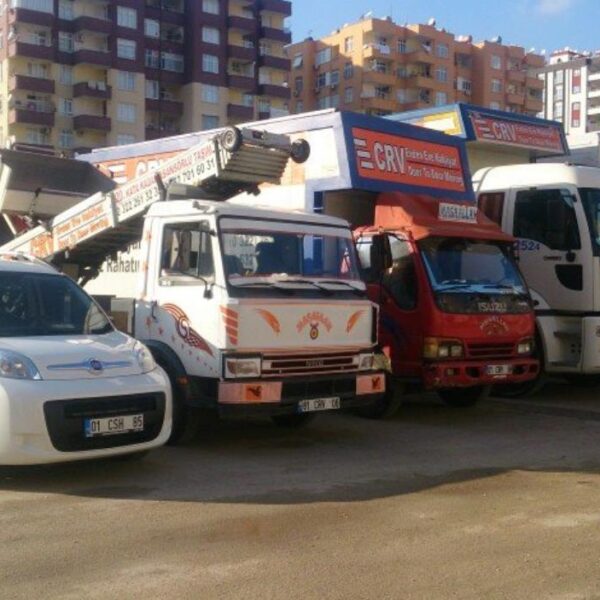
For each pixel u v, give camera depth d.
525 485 7.75
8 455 6.81
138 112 75.25
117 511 6.66
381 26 90.88
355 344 9.25
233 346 8.38
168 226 9.12
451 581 5.26
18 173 12.66
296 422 10.24
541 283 12.68
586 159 17.64
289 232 9.12
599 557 5.74
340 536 6.12
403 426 10.70
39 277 8.48
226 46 80.44
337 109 11.51
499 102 98.19
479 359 10.80
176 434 9.00
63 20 71.94
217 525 6.34
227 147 9.63
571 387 14.55
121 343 7.99
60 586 5.10
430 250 10.75
